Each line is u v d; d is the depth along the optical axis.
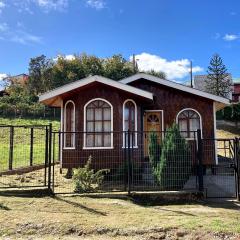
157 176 12.73
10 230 8.24
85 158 15.33
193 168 14.97
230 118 44.59
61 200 10.95
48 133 12.61
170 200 11.46
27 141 27.17
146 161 17.02
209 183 14.49
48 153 12.77
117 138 15.40
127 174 13.06
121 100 15.79
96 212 9.78
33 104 45.72
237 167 11.93
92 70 57.88
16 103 45.09
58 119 41.91
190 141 16.89
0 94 58.56
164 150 12.65
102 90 15.72
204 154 18.23
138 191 11.80
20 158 20.41
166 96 19.00
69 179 14.63
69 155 15.49
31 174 15.64
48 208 10.01
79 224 8.62
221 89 58.31
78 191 12.01
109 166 15.20
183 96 18.91
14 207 9.95
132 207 10.54
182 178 12.45
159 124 18.91
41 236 8.02
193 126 18.70
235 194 12.23
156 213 9.84
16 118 40.28
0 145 25.25
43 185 12.30
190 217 9.41
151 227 8.46
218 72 58.38
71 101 16.02
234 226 8.59
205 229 8.34
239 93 62.84
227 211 10.19
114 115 15.54
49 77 58.03
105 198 11.44
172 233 8.17
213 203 11.34
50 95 15.63
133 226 8.54
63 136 15.78
